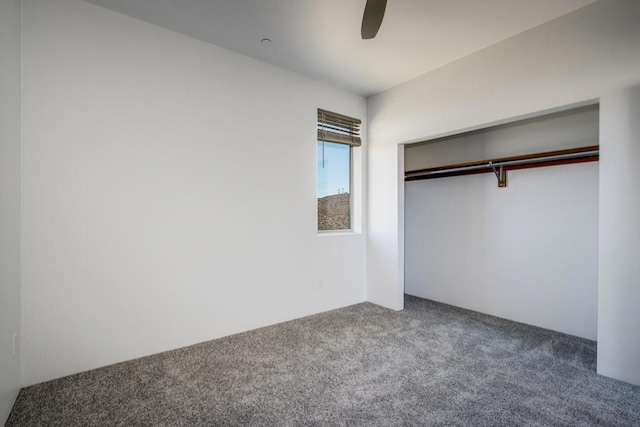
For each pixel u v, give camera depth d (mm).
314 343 2678
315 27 2441
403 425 1658
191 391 1958
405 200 4430
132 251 2328
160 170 2447
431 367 2273
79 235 2125
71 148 2094
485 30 2480
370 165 3895
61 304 2068
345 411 1772
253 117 2951
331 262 3590
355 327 3064
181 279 2553
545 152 2998
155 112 2424
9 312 1731
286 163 3184
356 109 3830
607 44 2100
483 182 3564
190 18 2338
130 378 2092
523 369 2248
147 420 1688
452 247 3867
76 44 2113
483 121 2773
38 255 1986
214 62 2717
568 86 2273
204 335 2678
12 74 1787
